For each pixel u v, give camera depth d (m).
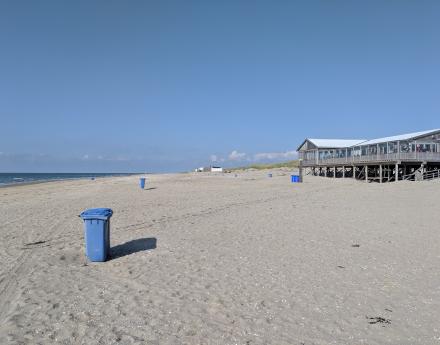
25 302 6.86
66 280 8.17
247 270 8.95
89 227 9.66
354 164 52.41
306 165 67.25
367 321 6.26
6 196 31.58
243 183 44.06
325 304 6.95
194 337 5.65
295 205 20.94
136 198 26.20
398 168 47.25
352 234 13.09
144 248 11.12
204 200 24.31
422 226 14.52
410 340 5.63
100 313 6.43
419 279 8.33
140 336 5.64
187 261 9.71
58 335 5.62
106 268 9.15
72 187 44.25
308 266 9.30
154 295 7.31
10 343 5.34
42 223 15.56
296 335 5.76
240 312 6.57
